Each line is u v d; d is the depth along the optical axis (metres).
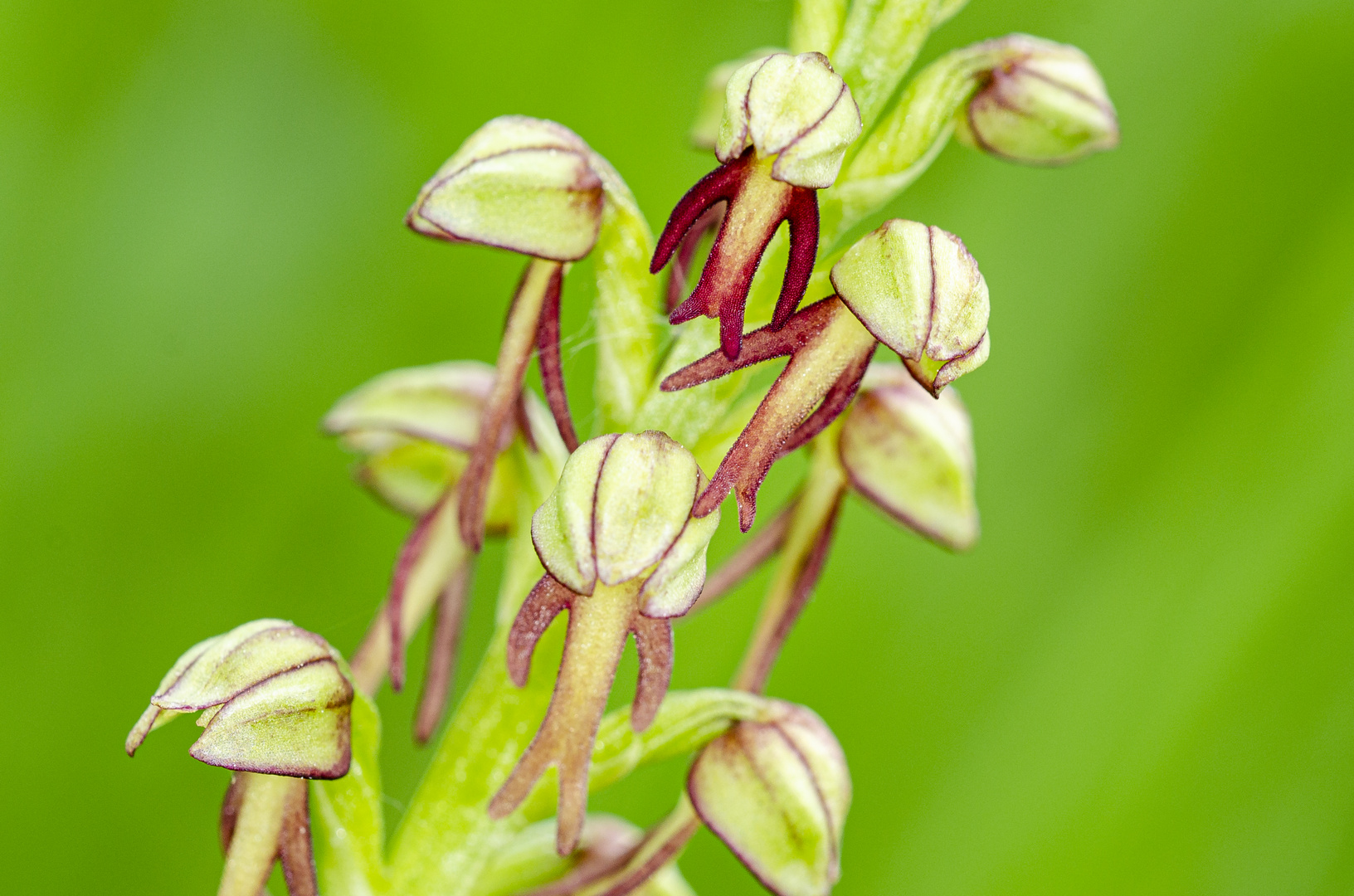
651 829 0.23
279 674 0.22
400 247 0.29
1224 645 0.27
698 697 0.23
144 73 0.28
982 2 0.30
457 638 0.24
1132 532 0.28
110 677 0.28
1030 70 0.23
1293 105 0.28
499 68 0.29
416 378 0.25
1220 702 0.27
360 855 0.23
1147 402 0.28
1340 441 0.28
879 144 0.22
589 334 0.29
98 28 0.28
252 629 0.22
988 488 0.28
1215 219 0.28
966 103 0.23
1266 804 0.27
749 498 0.22
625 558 0.21
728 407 0.22
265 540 0.28
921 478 0.24
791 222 0.22
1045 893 0.27
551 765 0.22
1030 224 0.28
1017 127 0.23
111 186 0.28
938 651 0.28
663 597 0.22
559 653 0.22
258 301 0.28
